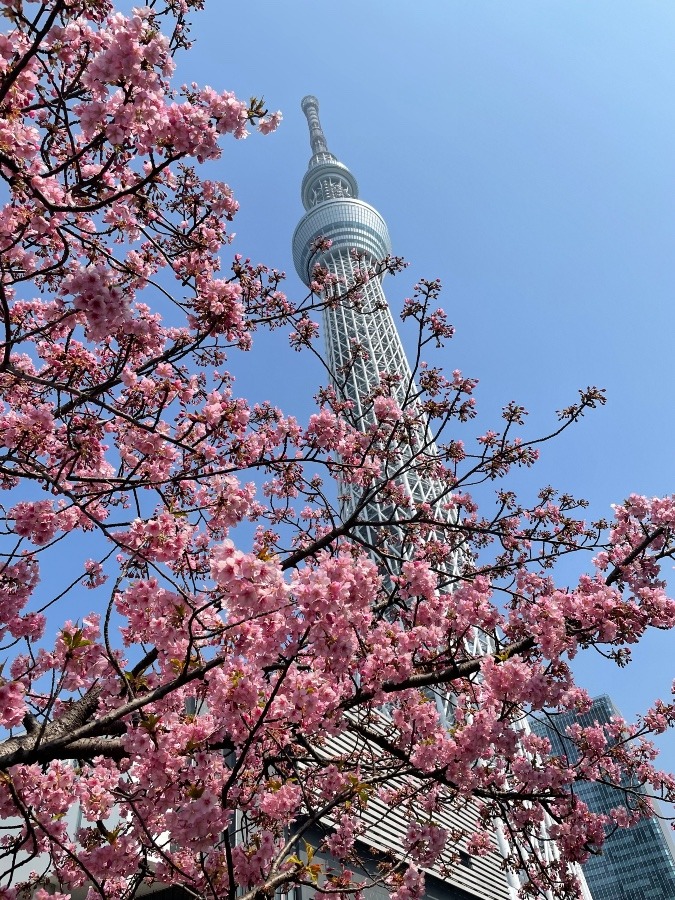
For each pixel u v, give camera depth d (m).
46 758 4.77
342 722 6.07
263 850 5.18
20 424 5.88
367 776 6.54
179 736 4.79
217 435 6.29
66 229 4.79
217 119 4.56
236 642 4.58
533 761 6.15
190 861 5.80
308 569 4.51
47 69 4.51
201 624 4.79
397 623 6.64
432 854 6.00
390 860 7.70
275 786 5.58
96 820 5.48
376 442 8.62
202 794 4.29
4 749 5.21
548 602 5.81
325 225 164.75
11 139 4.32
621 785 8.11
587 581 6.36
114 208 5.64
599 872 109.88
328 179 195.88
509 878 21.30
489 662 5.66
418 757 5.97
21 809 4.18
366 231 166.38
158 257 6.74
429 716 6.31
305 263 171.00
